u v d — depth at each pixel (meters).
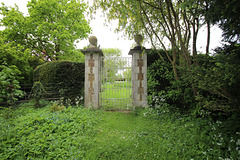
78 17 12.21
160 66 4.88
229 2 1.96
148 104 5.13
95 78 5.37
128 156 2.29
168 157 2.19
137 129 3.39
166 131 3.06
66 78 5.85
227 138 2.31
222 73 1.98
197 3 2.28
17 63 6.78
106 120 4.15
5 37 10.78
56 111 4.25
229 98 2.24
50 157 2.17
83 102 5.77
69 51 12.26
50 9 10.77
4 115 3.42
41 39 12.23
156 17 4.12
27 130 2.86
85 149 2.50
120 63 5.59
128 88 5.64
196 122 3.21
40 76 6.13
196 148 2.29
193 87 3.45
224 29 2.63
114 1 3.62
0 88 4.69
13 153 2.22
